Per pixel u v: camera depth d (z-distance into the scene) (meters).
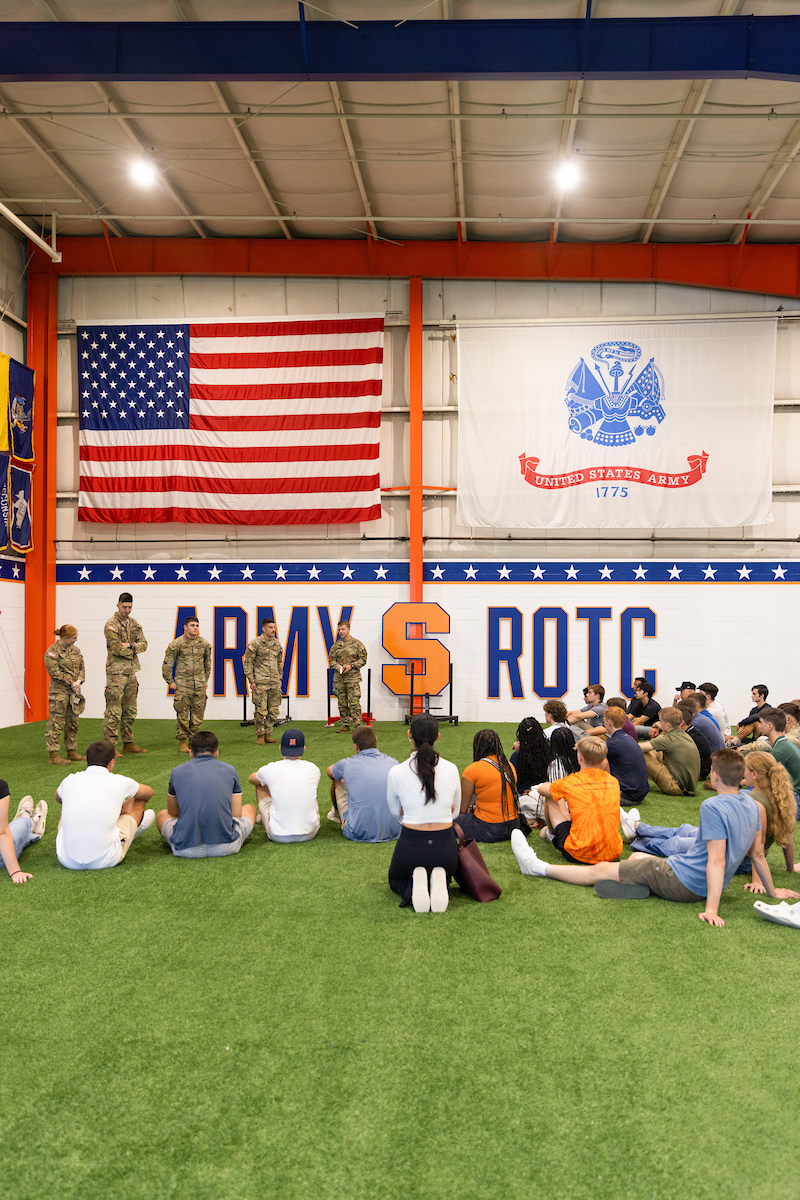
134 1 7.55
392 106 9.06
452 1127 2.38
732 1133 2.35
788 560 12.38
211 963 3.56
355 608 12.64
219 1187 2.13
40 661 12.43
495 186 10.77
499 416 12.50
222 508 12.52
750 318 12.27
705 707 8.38
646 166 10.23
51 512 12.60
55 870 4.90
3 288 11.98
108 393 12.62
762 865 4.40
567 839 4.92
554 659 12.54
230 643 12.66
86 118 9.37
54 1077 2.65
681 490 12.34
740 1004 3.16
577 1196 2.09
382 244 12.37
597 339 12.43
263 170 10.49
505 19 7.63
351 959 3.59
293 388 12.50
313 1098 2.53
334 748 9.62
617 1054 2.78
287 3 7.56
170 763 8.60
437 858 4.23
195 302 12.77
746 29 7.39
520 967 3.50
